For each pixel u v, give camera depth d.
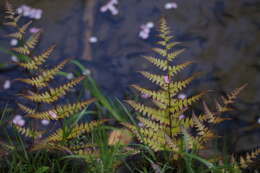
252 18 3.87
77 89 3.41
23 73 3.49
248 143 2.96
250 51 3.59
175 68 2.25
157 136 2.32
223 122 3.12
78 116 2.58
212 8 3.97
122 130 2.65
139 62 3.57
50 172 2.43
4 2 4.07
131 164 2.46
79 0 4.14
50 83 3.37
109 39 3.77
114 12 4.00
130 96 3.32
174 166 2.41
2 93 3.34
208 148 2.54
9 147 2.50
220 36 3.72
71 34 3.81
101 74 3.48
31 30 3.79
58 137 2.35
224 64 3.50
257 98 3.25
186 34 3.75
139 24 3.87
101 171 2.25
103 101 3.10
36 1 4.12
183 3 4.03
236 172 2.23
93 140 2.60
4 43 3.67
